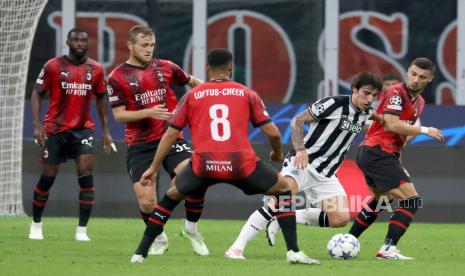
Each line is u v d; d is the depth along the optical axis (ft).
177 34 184.85
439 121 171.01
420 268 100.17
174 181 97.50
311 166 115.65
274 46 185.68
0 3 163.73
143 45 112.16
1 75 164.96
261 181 96.27
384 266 101.24
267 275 91.61
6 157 167.02
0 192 167.63
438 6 183.62
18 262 102.06
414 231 154.51
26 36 164.66
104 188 171.32
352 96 111.04
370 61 184.55
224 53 97.60
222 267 97.71
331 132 112.98
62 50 183.62
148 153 112.68
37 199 133.59
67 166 171.22
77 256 110.01
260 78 186.19
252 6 185.37
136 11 185.16
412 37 184.03
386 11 183.83
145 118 110.22
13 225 153.07
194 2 184.75
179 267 97.45
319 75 185.16
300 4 184.96
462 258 114.83
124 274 91.81
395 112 110.42
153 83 113.60
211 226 158.51
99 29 184.96
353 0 184.03
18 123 166.61
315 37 184.85
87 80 134.82
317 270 95.71
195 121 96.32
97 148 171.12
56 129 134.41
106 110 137.39
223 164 95.04
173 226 158.10
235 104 95.96
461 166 169.89
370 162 112.98
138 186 111.65
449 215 169.78
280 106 172.04
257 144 171.42
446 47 183.83
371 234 147.74
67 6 183.83
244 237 108.99
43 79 134.10
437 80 184.44
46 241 129.90
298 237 142.51
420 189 169.89
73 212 171.42
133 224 159.53
